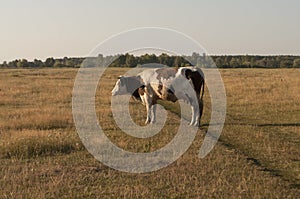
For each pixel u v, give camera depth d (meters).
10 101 21.45
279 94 24.61
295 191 7.98
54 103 20.88
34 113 16.91
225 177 8.78
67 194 7.74
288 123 15.84
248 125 15.12
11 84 32.19
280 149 11.43
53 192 7.78
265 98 22.91
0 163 9.84
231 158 10.34
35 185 8.20
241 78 37.31
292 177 8.98
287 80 34.34
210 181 8.52
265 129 14.51
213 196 7.63
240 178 8.72
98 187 8.16
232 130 14.07
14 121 14.83
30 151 10.72
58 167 9.46
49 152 10.78
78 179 8.62
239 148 11.58
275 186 8.23
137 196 7.59
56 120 15.05
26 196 7.54
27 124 14.40
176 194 7.74
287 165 9.87
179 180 8.60
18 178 8.59
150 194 7.72
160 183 8.40
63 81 35.09
